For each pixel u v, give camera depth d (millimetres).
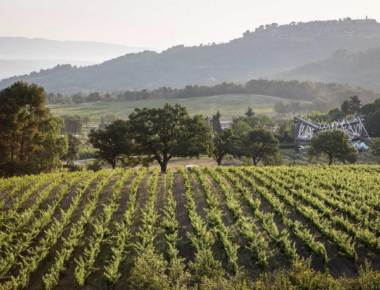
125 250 24359
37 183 38406
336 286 16750
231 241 24344
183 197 34844
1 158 54875
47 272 21984
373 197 32281
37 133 56469
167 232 26141
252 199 33844
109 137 56562
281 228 27469
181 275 18609
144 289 18359
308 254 23547
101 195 35625
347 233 25844
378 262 22281
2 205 30688
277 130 120875
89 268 21312
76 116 160000
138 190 37188
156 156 57875
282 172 45250
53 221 29484
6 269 20969
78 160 98250
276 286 17406
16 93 55594
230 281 17891
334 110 138250
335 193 34375
